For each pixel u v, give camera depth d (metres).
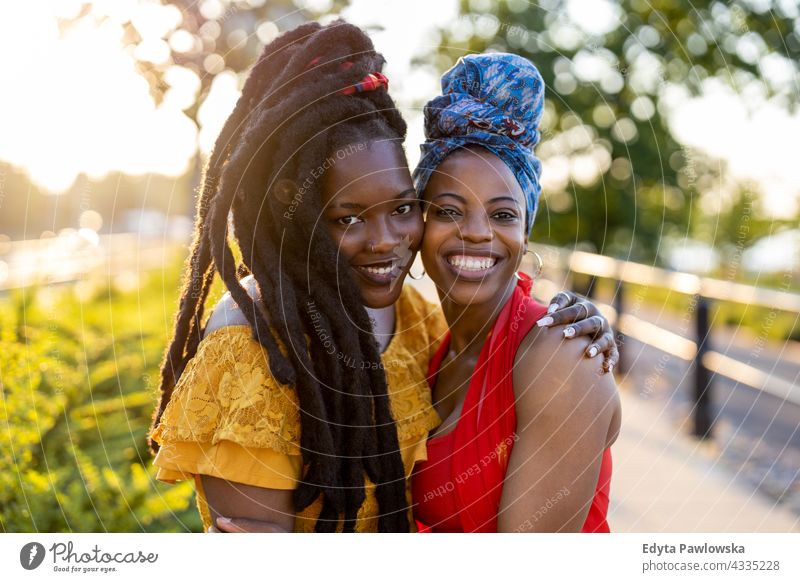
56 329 3.72
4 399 2.80
